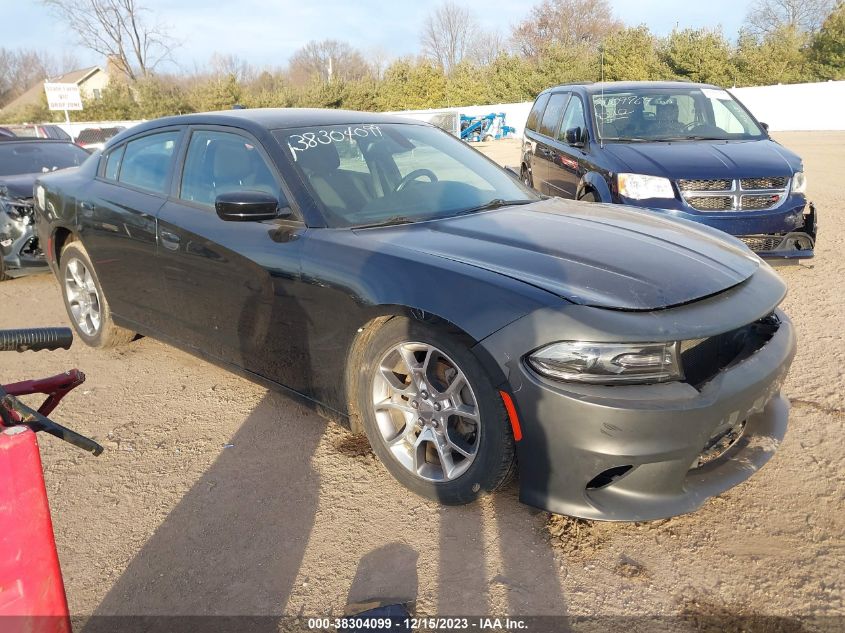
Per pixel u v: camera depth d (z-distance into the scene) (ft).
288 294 10.19
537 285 8.11
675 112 21.97
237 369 11.85
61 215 15.14
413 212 10.94
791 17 148.66
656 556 7.97
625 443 7.41
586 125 21.67
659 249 9.33
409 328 8.81
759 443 8.87
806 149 55.36
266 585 7.74
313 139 11.63
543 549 8.15
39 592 4.03
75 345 16.19
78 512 9.36
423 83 137.69
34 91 212.23
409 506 9.13
